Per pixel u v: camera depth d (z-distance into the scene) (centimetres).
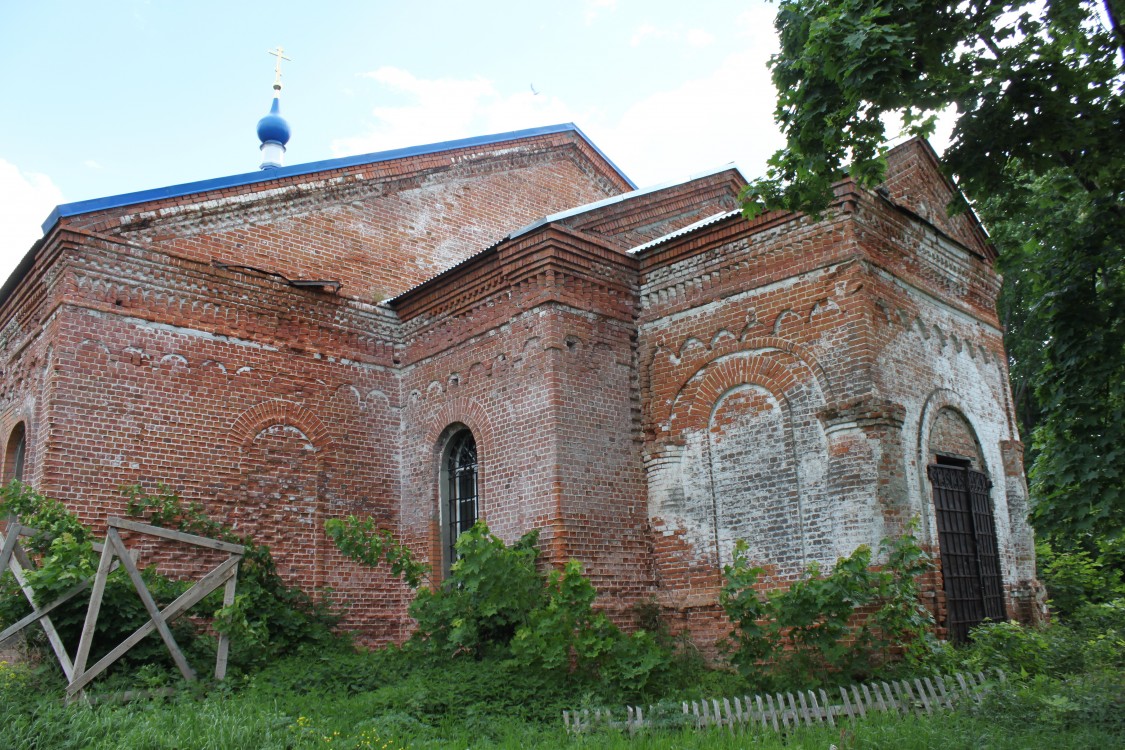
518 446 1335
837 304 1183
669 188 1557
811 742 807
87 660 1038
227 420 1396
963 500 1284
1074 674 1035
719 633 1233
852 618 1078
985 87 863
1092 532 991
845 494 1134
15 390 1452
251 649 1147
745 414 1268
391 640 1480
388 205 1706
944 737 780
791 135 912
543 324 1323
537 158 2028
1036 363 2431
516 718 970
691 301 1362
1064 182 980
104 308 1312
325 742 816
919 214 1409
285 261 1534
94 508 1252
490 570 1116
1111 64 877
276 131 2097
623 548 1309
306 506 1450
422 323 1571
